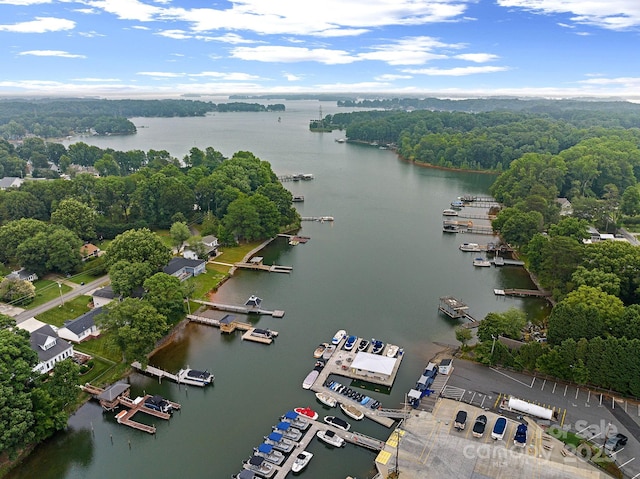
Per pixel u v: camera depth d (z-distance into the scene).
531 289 155.75
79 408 98.62
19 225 160.75
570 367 99.62
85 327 121.31
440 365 108.75
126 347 106.12
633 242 193.75
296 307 142.50
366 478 79.94
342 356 115.12
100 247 185.88
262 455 84.44
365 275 167.12
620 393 98.62
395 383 105.94
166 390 104.44
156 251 146.50
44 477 81.69
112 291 135.75
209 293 151.38
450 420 91.69
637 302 127.19
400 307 142.62
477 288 157.00
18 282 137.88
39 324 120.25
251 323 133.12
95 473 82.62
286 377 108.69
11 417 79.31
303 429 90.94
